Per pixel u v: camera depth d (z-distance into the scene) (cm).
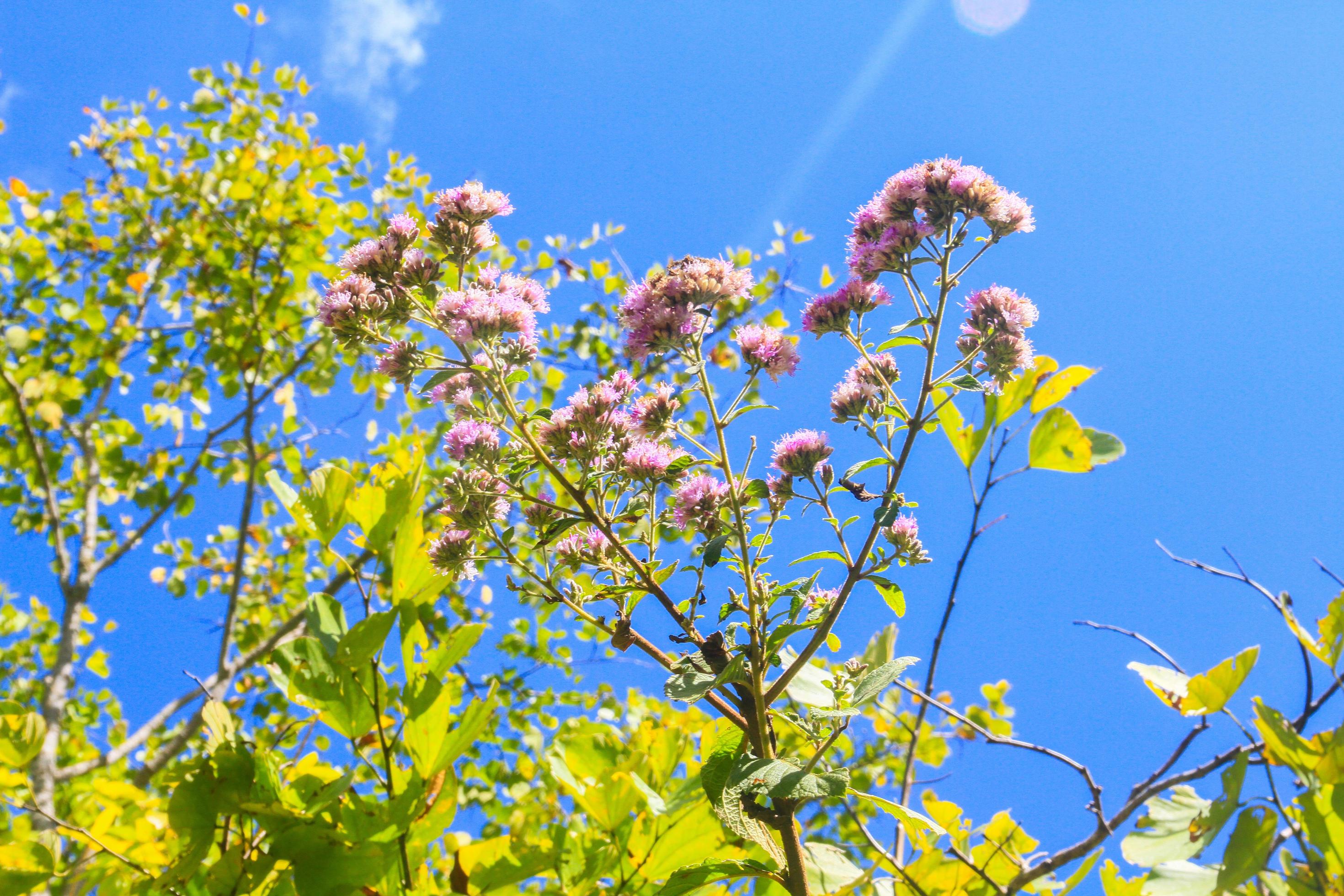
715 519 42
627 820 42
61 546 130
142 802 41
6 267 139
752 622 40
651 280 45
